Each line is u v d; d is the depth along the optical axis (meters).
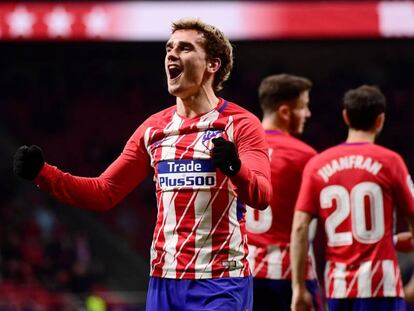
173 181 7.51
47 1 31.55
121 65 45.97
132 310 26.33
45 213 37.03
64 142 43.81
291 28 30.84
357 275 9.88
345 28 30.70
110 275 37.91
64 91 45.25
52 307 26.53
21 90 44.97
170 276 7.46
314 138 43.34
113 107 45.25
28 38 29.80
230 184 7.43
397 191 9.99
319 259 34.44
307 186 10.28
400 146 43.62
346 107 10.30
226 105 7.68
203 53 7.61
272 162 11.01
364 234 9.91
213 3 30.83
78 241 34.78
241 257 7.51
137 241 39.72
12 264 31.73
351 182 10.05
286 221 10.99
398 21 30.64
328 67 45.31
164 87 46.03
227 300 7.30
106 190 7.79
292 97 11.36
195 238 7.40
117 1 30.91
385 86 45.34
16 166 7.33
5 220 35.97
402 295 9.93
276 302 10.96
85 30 30.06
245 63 45.22
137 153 7.88
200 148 7.45
